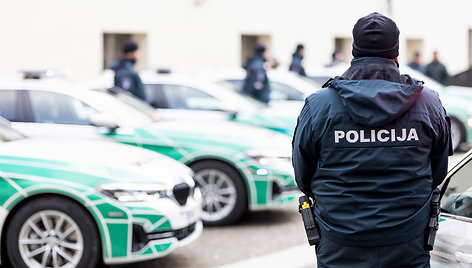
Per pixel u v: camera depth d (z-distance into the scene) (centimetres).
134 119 809
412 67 2003
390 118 304
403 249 305
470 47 2833
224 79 1259
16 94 802
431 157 322
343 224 308
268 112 1076
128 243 575
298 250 698
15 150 589
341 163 311
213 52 1942
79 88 822
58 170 575
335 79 322
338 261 311
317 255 322
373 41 318
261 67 1234
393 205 305
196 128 802
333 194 311
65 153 594
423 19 2569
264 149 791
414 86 310
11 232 575
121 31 1744
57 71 893
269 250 701
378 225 304
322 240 317
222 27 1962
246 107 1066
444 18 2669
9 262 589
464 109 1356
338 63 1546
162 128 797
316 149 318
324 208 314
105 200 571
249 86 1229
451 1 2702
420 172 310
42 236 578
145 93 1034
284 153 798
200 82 1058
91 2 1683
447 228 352
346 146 309
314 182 322
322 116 313
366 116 304
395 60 323
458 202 359
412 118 309
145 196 582
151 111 866
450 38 2706
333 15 2283
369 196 307
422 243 310
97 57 1700
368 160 306
